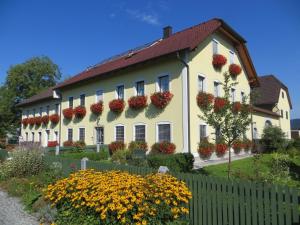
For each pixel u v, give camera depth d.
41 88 45.09
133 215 4.93
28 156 11.07
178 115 14.67
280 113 31.19
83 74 23.92
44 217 6.39
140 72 17.08
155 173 6.34
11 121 43.97
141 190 5.14
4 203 7.86
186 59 14.59
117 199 4.94
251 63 20.31
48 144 25.39
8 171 10.70
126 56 21.22
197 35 15.45
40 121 28.84
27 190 8.77
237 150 18.17
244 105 8.33
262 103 30.17
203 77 15.87
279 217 4.36
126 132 17.67
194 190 5.52
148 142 16.08
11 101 43.59
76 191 5.83
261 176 8.73
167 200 5.20
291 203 4.26
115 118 18.67
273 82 32.53
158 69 15.97
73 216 5.63
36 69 45.22
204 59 16.09
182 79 14.67
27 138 32.84
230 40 18.97
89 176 6.31
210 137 15.32
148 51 17.92
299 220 4.19
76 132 22.72
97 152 17.02
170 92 15.17
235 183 4.92
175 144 14.66
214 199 5.19
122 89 18.50
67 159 9.70
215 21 16.80
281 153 17.02
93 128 20.67
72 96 23.62
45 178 9.26
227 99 8.49
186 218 5.52
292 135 37.69
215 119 8.37
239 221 4.84
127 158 14.73
